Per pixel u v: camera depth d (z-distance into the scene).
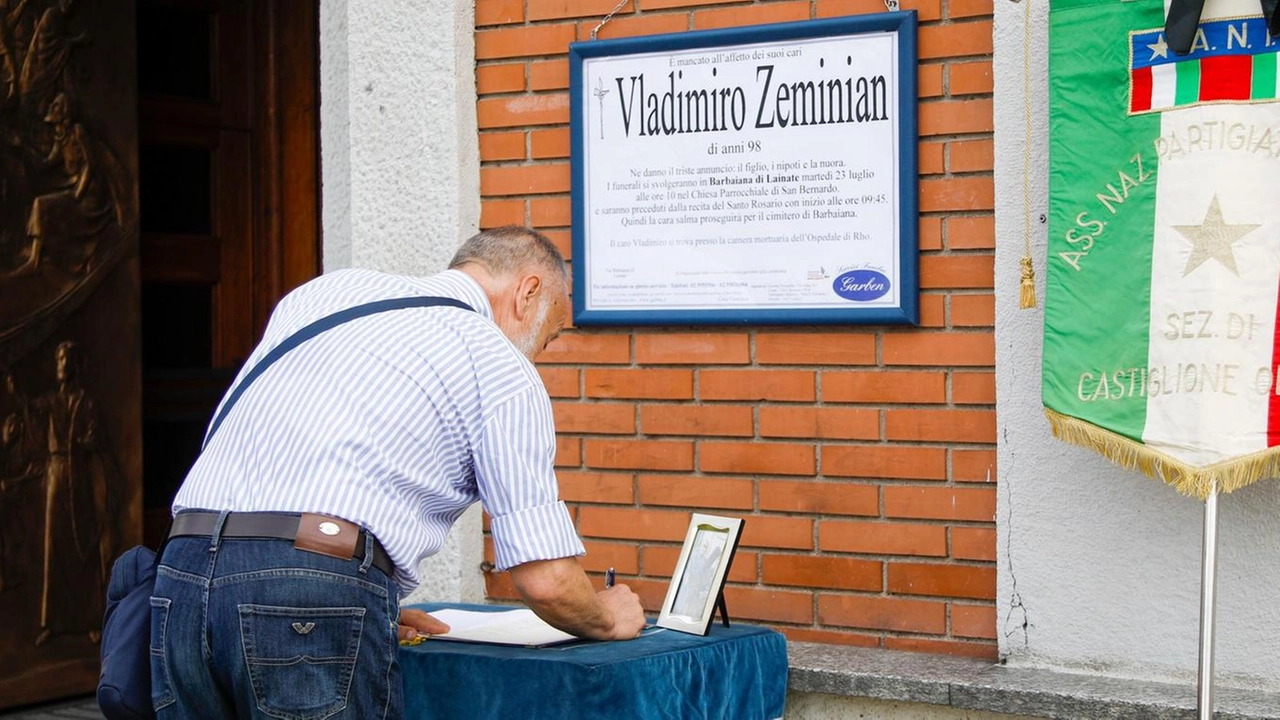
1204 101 2.82
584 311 3.75
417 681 2.87
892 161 3.38
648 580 3.73
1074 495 3.19
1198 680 2.78
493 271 2.87
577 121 3.73
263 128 5.00
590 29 3.75
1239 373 2.77
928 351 3.39
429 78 3.90
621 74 3.68
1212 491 2.76
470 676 2.80
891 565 3.45
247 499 2.51
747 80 3.53
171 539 2.57
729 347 3.61
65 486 4.39
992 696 3.10
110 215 4.48
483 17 3.88
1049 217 2.97
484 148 3.90
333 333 2.61
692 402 3.66
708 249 3.60
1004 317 3.25
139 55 4.72
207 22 4.89
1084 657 3.20
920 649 3.43
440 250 3.90
